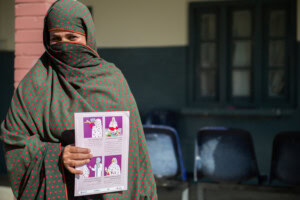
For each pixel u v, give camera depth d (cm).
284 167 282
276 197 357
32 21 241
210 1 485
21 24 242
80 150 106
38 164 111
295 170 279
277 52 480
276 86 484
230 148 295
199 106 501
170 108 511
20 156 112
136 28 514
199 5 490
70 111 118
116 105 126
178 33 502
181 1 496
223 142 296
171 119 486
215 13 491
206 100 505
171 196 373
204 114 482
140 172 133
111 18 520
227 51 494
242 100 495
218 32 492
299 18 460
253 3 471
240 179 292
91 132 109
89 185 110
